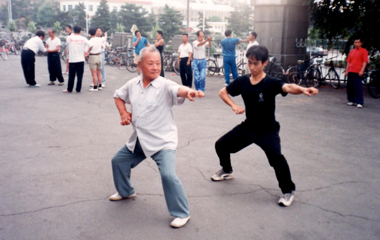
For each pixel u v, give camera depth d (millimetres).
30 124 6711
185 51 11164
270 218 3494
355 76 9008
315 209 3689
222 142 4059
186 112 8070
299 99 10102
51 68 11609
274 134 3734
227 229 3283
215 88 11969
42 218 3396
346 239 3166
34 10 106812
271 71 13164
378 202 3873
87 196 3865
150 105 3295
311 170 4746
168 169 3248
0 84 11680
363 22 11781
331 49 13336
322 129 6848
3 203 3662
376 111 8633
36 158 4945
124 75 15227
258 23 13516
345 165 4961
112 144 5617
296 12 12984
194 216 3498
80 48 10086
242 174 4562
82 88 11227
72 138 5883
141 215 3498
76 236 3115
